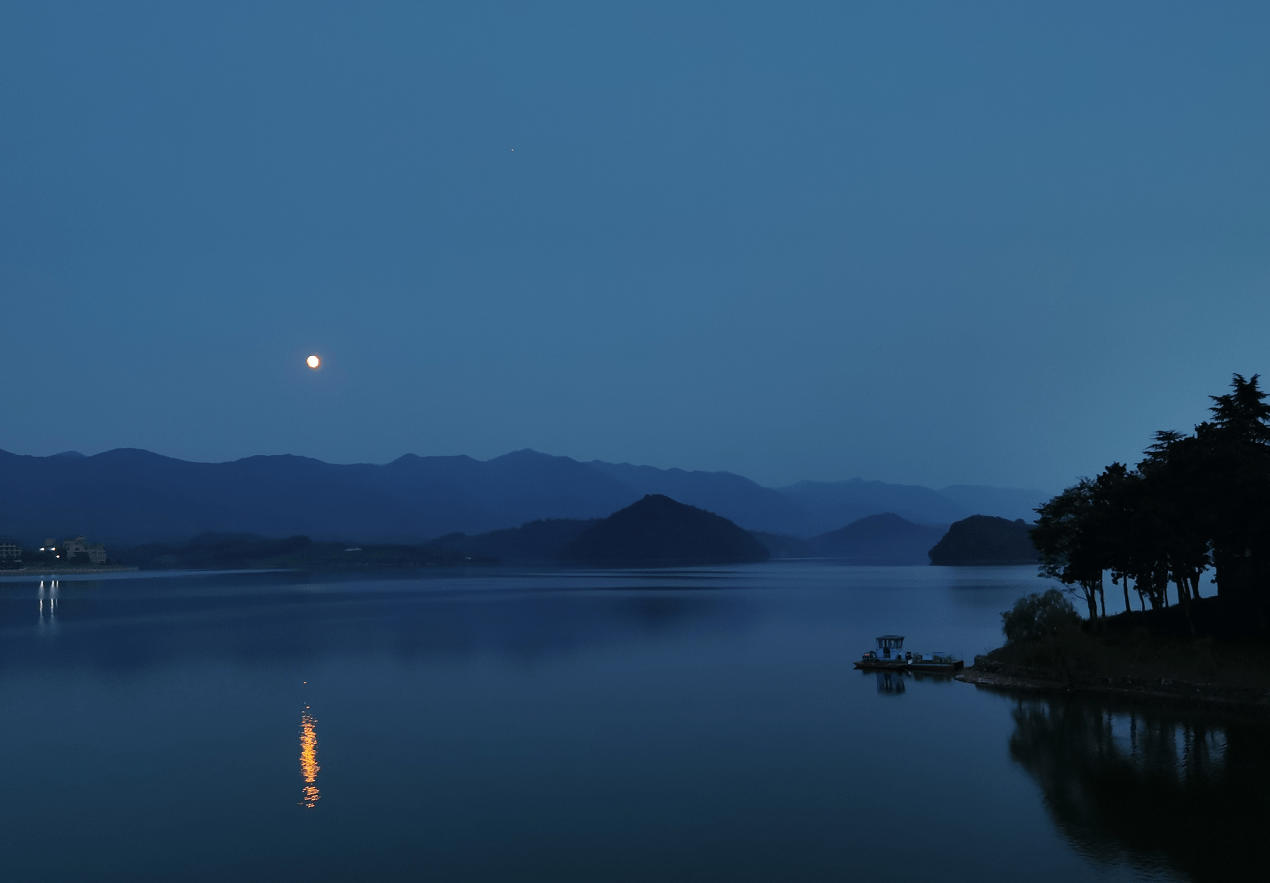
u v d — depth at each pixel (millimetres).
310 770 49531
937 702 65500
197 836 39188
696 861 35406
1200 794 41750
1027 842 36688
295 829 39875
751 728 58250
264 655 101938
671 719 61531
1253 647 64312
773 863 35031
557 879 33906
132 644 115750
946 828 38500
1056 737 52969
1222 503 65750
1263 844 35875
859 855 35656
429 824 40219
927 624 133125
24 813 42656
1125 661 67062
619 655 98312
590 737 56344
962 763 48469
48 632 135875
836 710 63625
